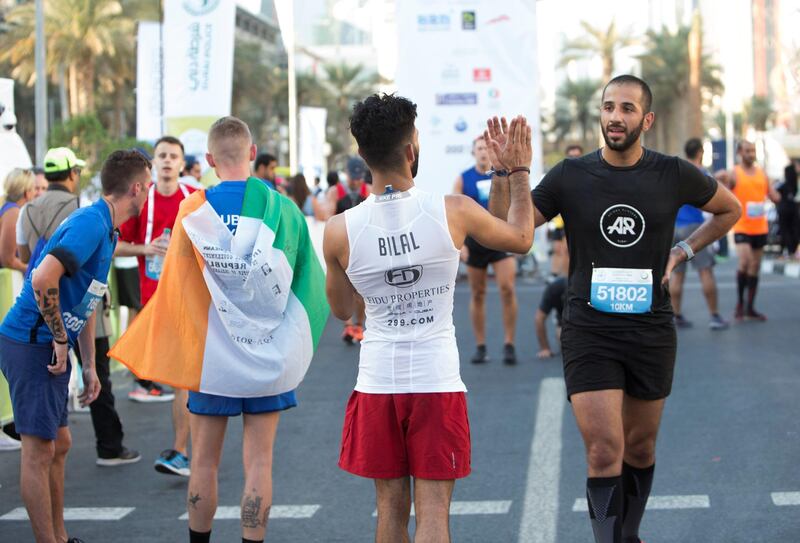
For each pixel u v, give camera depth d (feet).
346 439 13.34
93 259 16.96
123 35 141.69
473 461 23.16
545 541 17.74
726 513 18.88
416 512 12.85
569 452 23.71
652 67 201.77
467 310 53.93
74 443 26.58
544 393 30.48
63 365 16.62
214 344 16.11
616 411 15.07
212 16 45.91
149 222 23.24
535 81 51.98
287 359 16.20
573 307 15.60
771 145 99.45
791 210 73.87
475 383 32.35
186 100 46.09
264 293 16.19
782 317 45.62
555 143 316.81
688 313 48.01
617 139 15.25
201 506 16.22
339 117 259.39
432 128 52.39
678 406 28.04
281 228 16.40
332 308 13.78
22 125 200.23
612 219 15.34
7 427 24.95
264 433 16.49
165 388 32.37
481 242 12.98
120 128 167.43
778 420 26.08
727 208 15.93
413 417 12.80
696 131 172.45
